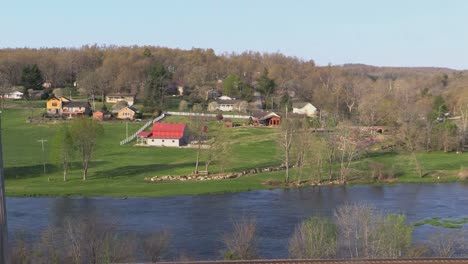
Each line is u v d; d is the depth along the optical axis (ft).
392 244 118.11
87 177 256.73
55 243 128.77
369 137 348.18
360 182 249.34
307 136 269.23
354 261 90.48
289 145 259.60
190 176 257.96
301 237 134.72
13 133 375.04
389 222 123.95
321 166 257.96
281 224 167.22
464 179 254.88
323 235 119.65
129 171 271.08
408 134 326.24
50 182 243.40
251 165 285.64
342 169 253.85
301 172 260.21
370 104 434.30
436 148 331.16
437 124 343.26
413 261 91.61
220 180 251.60
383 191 228.43
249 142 352.49
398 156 306.96
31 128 391.45
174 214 183.11
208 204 200.85
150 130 383.45
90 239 116.16
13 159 293.23
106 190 225.76
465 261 91.66
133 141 353.92
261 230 159.33
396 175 262.88
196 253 136.87
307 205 198.49
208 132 367.25
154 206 196.65
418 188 235.40
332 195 219.82
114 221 166.50
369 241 121.60
